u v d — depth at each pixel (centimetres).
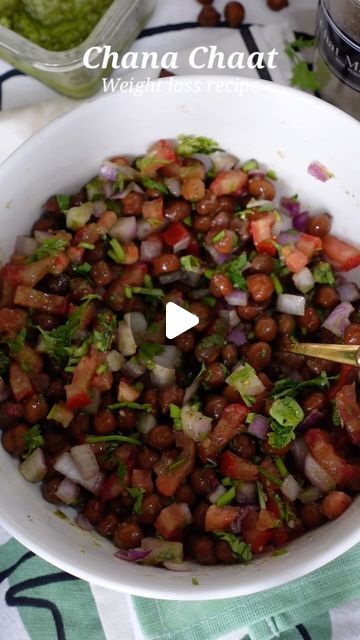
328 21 28
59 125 26
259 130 28
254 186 28
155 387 26
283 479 25
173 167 28
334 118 26
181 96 27
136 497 25
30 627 28
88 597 28
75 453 25
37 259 27
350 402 25
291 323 27
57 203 28
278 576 22
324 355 26
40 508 24
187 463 25
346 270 29
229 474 25
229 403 26
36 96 33
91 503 25
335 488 25
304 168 28
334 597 28
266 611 28
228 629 28
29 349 26
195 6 34
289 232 29
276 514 25
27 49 31
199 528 25
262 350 26
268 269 28
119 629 28
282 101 27
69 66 31
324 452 25
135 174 28
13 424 26
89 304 27
